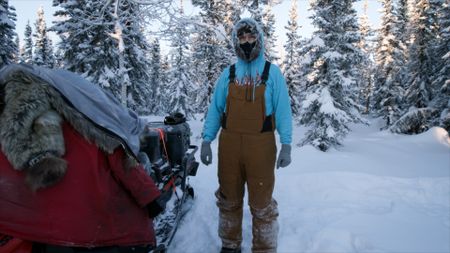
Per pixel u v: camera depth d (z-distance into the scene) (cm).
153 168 354
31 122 175
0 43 1947
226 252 339
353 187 562
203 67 2341
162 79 4544
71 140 190
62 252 193
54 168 177
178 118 480
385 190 542
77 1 1638
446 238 374
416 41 2672
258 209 320
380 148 1984
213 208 485
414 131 2622
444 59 2262
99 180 193
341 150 1884
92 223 192
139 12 941
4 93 180
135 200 216
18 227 185
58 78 194
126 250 212
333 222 413
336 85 1819
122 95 1040
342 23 1811
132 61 1811
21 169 177
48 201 185
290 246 357
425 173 1346
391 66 3125
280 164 309
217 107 331
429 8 2588
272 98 308
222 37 1004
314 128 1881
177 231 409
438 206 481
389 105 3181
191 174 502
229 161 316
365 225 405
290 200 517
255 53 301
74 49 1711
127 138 208
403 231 391
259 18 1634
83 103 194
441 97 2427
